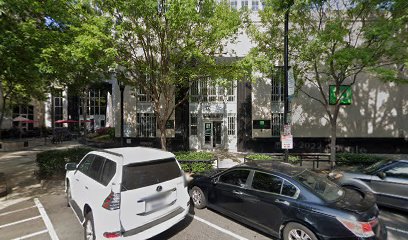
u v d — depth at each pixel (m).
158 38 8.50
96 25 6.84
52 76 8.03
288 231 3.75
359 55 6.84
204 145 16.72
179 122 16.56
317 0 7.67
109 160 4.04
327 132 15.14
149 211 3.69
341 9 8.52
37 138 27.95
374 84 15.07
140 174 3.75
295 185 3.89
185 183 4.44
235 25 8.15
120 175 3.56
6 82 10.19
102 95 38.47
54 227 4.71
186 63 9.17
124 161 3.74
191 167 8.64
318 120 15.16
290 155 10.68
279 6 7.50
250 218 4.37
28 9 6.56
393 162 5.47
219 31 7.70
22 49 6.55
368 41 7.32
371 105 15.11
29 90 12.70
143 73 9.10
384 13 7.80
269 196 4.10
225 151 15.81
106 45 7.07
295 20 9.02
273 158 9.27
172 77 8.62
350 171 6.26
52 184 7.76
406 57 6.93
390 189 5.26
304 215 3.54
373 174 5.63
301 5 7.59
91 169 4.48
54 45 6.61
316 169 9.91
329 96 14.77
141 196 3.61
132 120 16.70
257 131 15.64
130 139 16.70
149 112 16.73
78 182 4.70
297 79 10.50
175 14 6.65
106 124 37.62
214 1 8.00
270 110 15.57
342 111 15.17
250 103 16.06
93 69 8.42
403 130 14.94
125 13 7.02
